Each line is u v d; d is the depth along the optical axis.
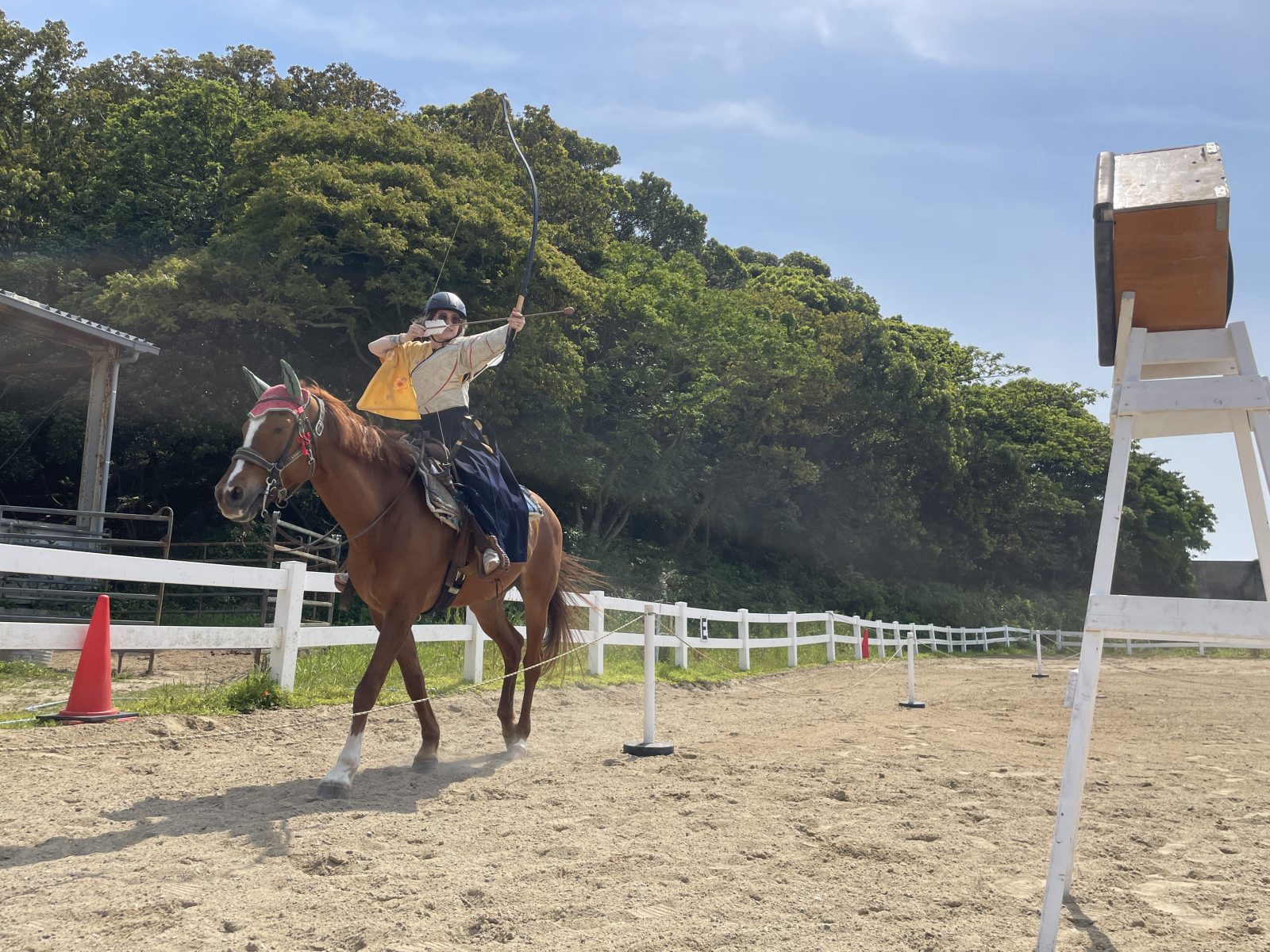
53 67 27.89
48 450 23.47
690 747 6.93
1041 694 12.95
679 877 3.55
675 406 28.92
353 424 5.30
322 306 18.70
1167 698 12.45
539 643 6.91
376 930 2.92
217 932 2.89
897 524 38.34
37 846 3.77
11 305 12.89
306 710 7.60
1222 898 3.41
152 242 24.12
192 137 25.53
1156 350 3.18
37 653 10.45
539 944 2.85
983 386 51.81
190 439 22.81
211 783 5.14
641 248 31.42
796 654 19.44
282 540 16.72
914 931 3.01
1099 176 3.04
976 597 40.97
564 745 7.13
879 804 4.96
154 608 17.11
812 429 34.38
